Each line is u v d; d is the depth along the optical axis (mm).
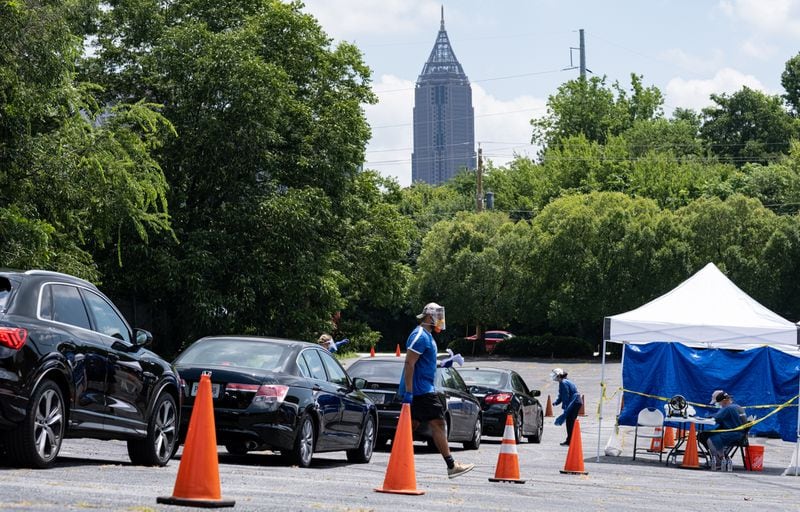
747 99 108625
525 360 67750
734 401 21781
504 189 101250
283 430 13812
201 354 14547
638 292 68375
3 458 10852
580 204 71312
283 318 39844
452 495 10945
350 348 53156
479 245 74500
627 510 10648
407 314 80062
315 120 42531
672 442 24125
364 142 43531
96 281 25094
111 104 39719
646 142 106188
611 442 22859
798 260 67500
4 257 21594
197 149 38469
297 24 41594
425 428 19750
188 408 13781
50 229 22453
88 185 24234
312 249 41250
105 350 11289
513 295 72688
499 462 13391
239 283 37719
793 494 15289
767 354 21641
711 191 87500
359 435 16406
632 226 68562
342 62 44156
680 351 21953
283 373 14305
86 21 37594
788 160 88750
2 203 23125
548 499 11391
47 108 23781
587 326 73188
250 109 37125
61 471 10234
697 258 68250
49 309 10719
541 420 27781
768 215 68750
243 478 11383
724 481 17484
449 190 113375
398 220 49156
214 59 37156
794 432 21422
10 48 21828
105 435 11289
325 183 41938
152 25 39719
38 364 10078
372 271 47844
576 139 100625
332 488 10852
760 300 67562
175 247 37844
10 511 7039
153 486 9562
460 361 21234
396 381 19766
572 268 69438
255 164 39344
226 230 38375
